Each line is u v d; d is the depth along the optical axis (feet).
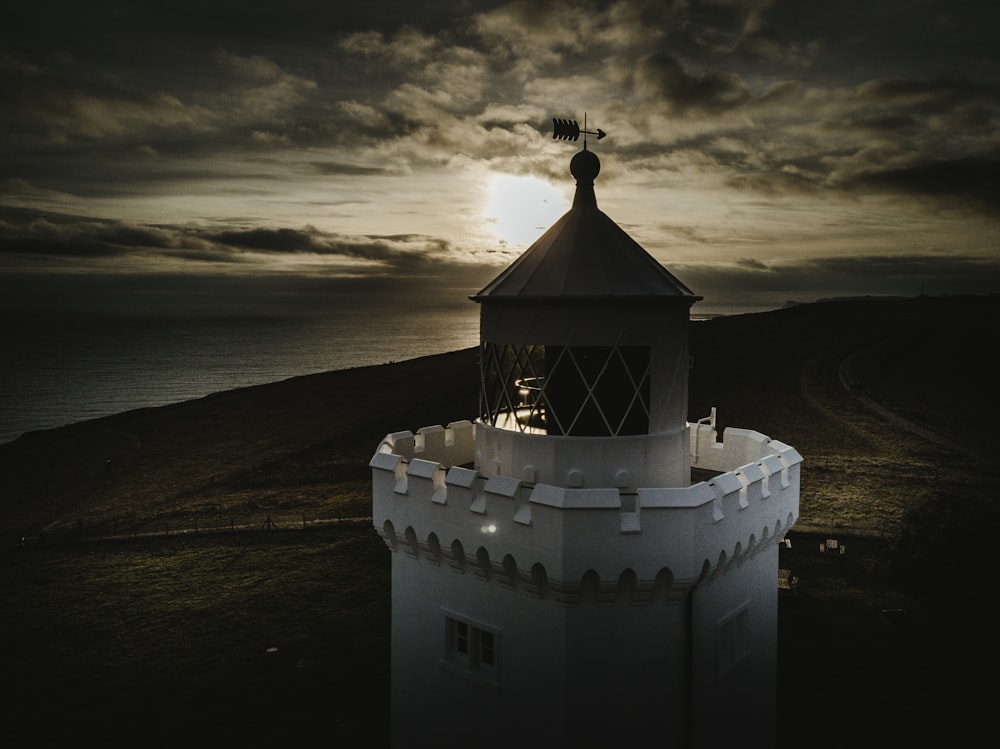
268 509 184.96
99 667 100.37
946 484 176.45
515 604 41.24
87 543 156.25
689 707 41.01
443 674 46.03
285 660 101.19
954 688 88.63
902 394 273.95
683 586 38.52
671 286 43.55
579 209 45.91
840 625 106.22
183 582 131.95
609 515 37.32
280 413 337.52
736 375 316.40
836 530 145.89
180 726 85.05
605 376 41.34
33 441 332.39
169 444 294.05
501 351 44.86
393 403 343.26
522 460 43.29
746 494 43.68
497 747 43.06
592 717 39.24
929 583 116.88
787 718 82.33
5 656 104.17
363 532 157.28
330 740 81.30
